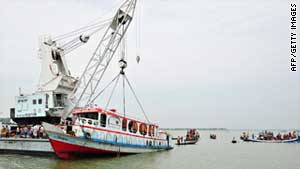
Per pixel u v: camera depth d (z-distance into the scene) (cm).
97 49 4300
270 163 4012
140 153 4391
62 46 4847
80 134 3391
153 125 4797
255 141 9712
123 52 4188
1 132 4141
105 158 3656
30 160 3384
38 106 4544
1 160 3391
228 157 4684
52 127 3256
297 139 9162
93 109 3581
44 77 4691
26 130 4003
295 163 4031
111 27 4269
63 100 4666
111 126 3747
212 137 13512
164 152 4997
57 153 3322
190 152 5375
